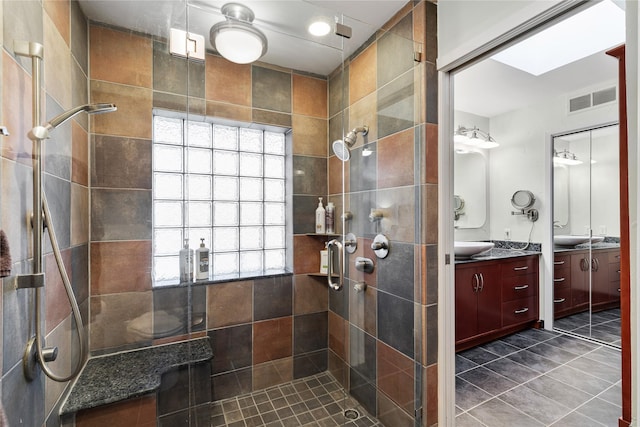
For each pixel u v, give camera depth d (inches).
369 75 72.1
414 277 62.1
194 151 77.4
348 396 78.0
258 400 77.0
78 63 55.0
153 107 66.9
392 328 66.8
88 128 58.9
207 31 68.5
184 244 72.5
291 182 86.8
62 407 47.5
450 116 62.0
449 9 58.8
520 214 132.0
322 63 81.4
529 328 124.8
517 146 133.3
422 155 60.4
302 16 64.1
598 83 108.2
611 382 83.2
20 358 35.7
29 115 38.3
